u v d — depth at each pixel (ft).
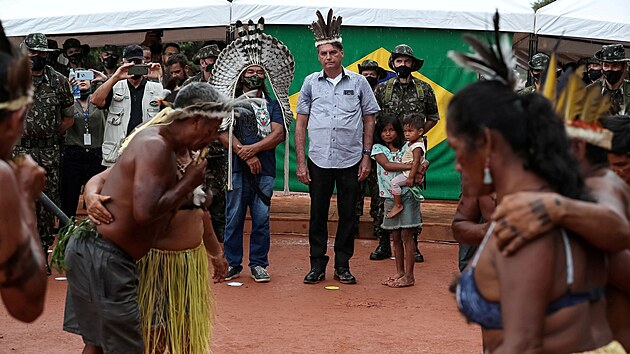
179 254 15.12
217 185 31.63
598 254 7.81
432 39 35.06
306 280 25.72
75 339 19.72
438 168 36.24
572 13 33.99
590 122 8.49
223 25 33.78
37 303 8.59
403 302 23.57
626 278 8.66
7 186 8.09
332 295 24.31
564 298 7.39
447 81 35.27
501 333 7.64
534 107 7.48
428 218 34.58
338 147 25.31
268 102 25.76
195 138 13.88
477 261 7.82
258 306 22.89
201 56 31.01
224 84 25.17
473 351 19.07
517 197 7.26
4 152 8.38
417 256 29.25
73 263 14.25
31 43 25.54
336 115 25.27
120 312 14.12
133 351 14.35
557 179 7.44
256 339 19.75
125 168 13.92
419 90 30.07
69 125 27.45
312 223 25.84
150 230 14.29
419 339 19.93
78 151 29.73
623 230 7.33
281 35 34.91
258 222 25.81
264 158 25.67
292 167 36.37
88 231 14.21
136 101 28.32
